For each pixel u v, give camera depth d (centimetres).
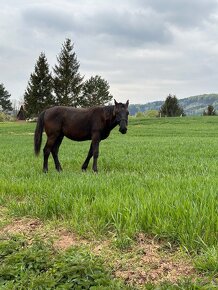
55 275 404
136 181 791
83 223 555
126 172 1067
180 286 369
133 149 1992
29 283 392
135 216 524
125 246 477
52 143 1150
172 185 686
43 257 444
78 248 474
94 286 372
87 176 902
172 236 475
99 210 575
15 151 1964
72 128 1133
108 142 2806
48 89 8106
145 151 1847
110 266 427
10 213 655
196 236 459
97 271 406
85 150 2020
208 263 404
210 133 4381
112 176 929
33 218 631
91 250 477
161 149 1942
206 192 593
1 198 753
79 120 1126
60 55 8106
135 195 616
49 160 1485
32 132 5122
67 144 2755
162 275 404
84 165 1172
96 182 770
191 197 579
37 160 1471
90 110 1130
